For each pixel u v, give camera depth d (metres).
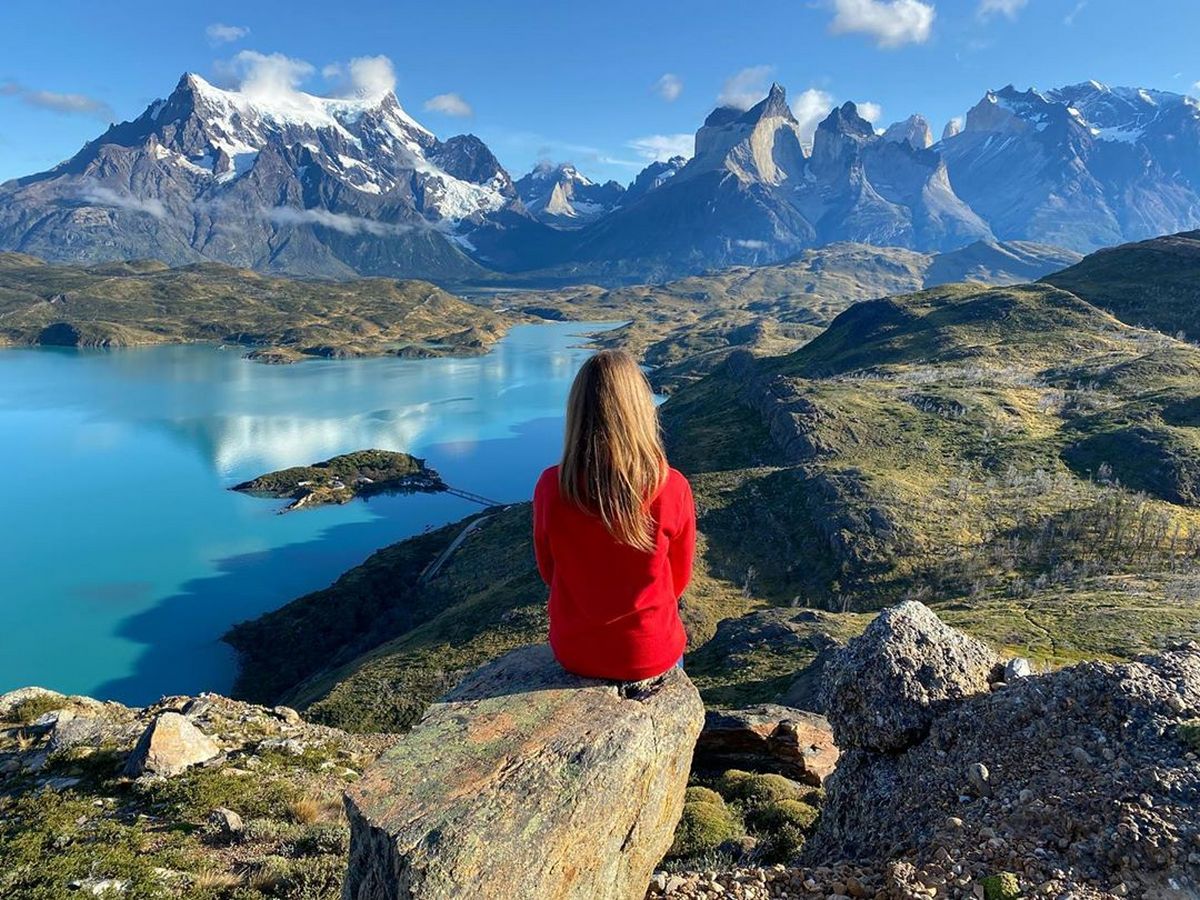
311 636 80.75
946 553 74.56
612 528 4.45
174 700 19.34
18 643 79.12
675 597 5.13
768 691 41.47
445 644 64.69
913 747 8.09
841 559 76.75
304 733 17.88
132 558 100.81
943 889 5.85
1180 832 5.50
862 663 8.67
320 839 11.77
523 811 4.10
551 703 4.86
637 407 4.46
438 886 3.70
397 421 183.75
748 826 12.63
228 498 125.88
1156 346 135.25
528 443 166.88
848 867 6.88
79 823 12.34
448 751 4.49
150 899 9.88
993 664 8.66
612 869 4.79
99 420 176.00
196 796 13.30
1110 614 47.59
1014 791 6.72
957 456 97.81
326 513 121.88
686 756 5.28
